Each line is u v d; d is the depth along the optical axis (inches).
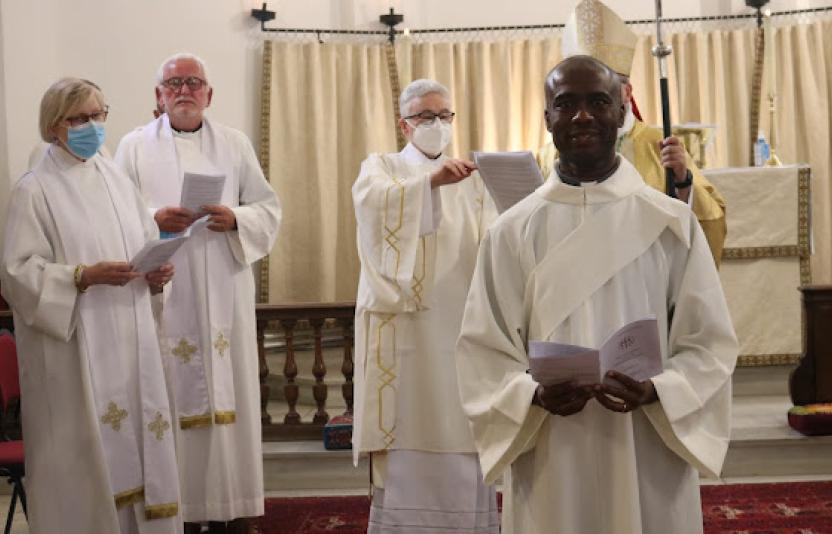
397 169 156.4
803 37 326.0
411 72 331.6
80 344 133.4
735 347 90.6
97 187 140.6
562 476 89.0
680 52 330.0
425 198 145.9
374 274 150.6
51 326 131.0
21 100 285.6
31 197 135.8
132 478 137.1
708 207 146.6
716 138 326.0
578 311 89.7
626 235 89.9
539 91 333.1
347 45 327.9
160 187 168.7
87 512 132.8
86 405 133.0
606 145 90.4
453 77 332.5
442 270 150.7
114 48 309.4
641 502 89.6
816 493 197.8
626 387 85.1
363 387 152.5
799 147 326.3
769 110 323.9
